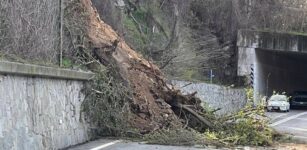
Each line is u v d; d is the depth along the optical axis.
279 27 49.31
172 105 17.23
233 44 46.34
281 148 14.82
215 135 15.23
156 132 14.87
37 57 12.77
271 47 45.66
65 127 12.55
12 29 11.77
